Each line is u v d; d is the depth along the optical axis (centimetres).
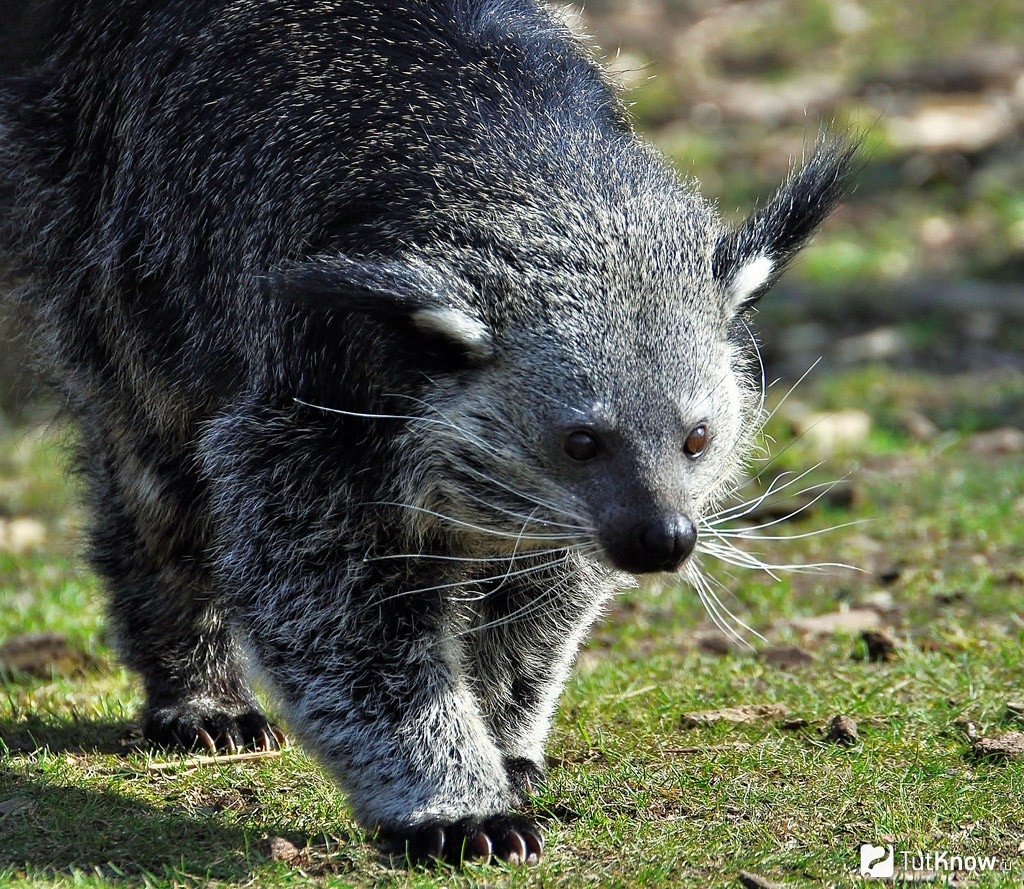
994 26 3703
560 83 952
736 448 970
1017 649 1159
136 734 1103
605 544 851
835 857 838
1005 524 1496
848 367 2150
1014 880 805
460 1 976
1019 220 2723
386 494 883
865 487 1642
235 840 878
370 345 873
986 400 1962
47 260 1078
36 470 1834
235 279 948
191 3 999
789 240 943
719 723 1052
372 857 851
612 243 870
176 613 1086
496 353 862
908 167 2955
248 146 950
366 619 886
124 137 1016
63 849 862
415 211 885
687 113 3272
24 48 1093
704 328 880
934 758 973
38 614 1381
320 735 884
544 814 920
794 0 3922
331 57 946
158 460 1045
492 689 978
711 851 850
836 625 1276
